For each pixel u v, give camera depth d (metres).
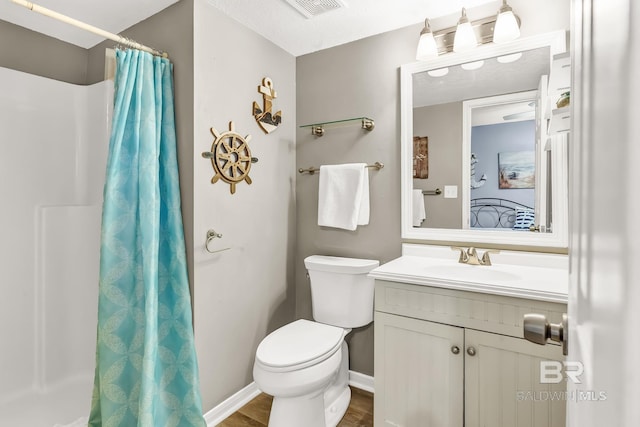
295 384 1.44
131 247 1.53
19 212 1.79
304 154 2.31
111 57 1.58
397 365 1.49
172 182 1.63
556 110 1.23
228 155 1.80
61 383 1.86
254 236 2.01
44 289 1.85
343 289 1.89
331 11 1.79
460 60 1.78
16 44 1.88
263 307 2.08
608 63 0.32
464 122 1.79
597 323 0.35
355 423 1.77
